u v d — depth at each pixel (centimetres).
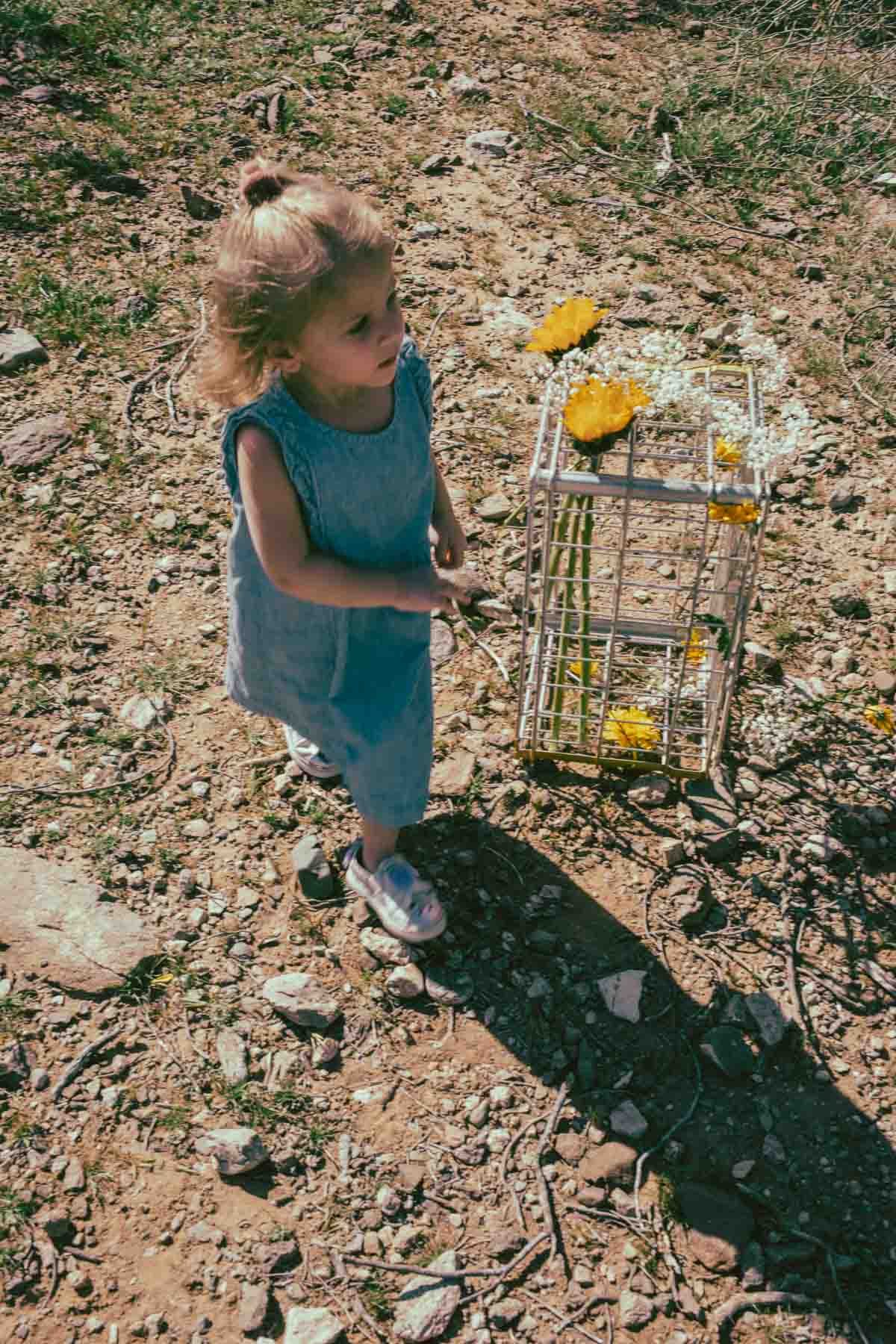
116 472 386
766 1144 251
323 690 257
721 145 540
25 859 289
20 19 559
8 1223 234
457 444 401
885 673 339
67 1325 223
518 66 590
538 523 376
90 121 525
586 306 276
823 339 448
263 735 320
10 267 451
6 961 271
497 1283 232
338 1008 267
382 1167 246
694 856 297
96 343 428
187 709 325
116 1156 244
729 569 307
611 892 290
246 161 512
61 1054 258
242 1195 241
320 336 198
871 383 429
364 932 278
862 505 389
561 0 648
